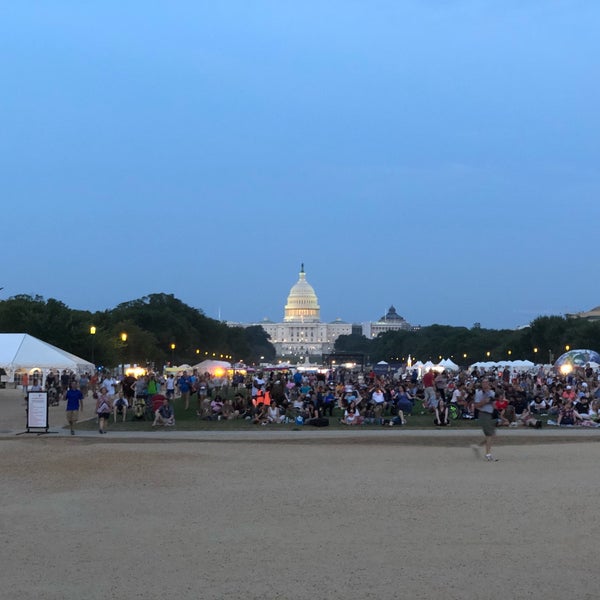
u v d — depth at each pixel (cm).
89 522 2311
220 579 1738
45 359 8594
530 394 7019
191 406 7219
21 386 10800
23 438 4772
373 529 2194
